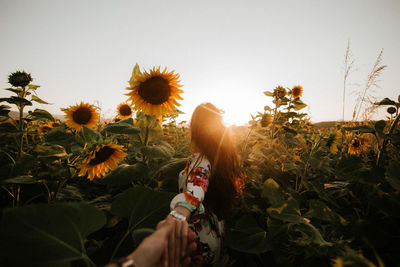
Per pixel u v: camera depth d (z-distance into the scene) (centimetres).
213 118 147
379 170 160
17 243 71
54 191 182
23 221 77
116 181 167
